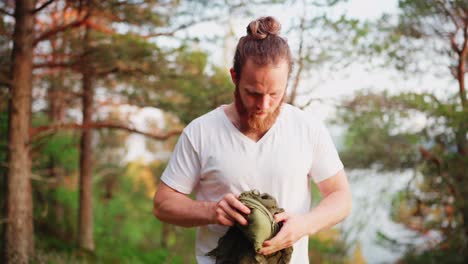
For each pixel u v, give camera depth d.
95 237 11.98
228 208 1.55
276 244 1.54
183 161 1.78
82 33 7.54
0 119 8.34
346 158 9.52
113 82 7.78
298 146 1.73
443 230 7.92
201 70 6.93
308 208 1.80
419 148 7.85
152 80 7.18
